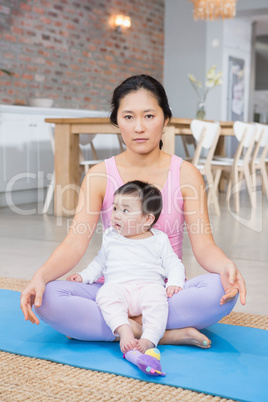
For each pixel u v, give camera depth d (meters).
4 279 2.28
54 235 3.47
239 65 8.71
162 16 8.28
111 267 1.52
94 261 1.61
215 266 1.49
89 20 7.04
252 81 9.13
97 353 1.42
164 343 1.50
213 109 8.27
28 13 6.14
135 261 1.51
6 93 5.93
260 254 2.93
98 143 5.79
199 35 8.09
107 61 7.38
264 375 1.28
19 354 1.43
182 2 8.16
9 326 1.64
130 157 1.65
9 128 4.85
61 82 6.69
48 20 6.43
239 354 1.43
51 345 1.49
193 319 1.46
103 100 7.38
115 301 1.43
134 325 1.45
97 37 7.18
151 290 1.45
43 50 6.39
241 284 1.38
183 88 8.27
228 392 1.19
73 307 1.44
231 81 8.54
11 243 3.18
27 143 5.05
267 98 11.00
